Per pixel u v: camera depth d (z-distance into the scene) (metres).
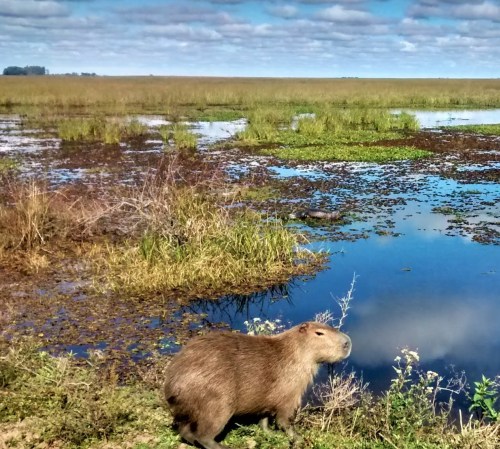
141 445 3.99
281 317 6.73
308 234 9.98
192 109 37.31
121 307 6.84
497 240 9.56
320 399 4.90
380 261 8.61
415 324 6.50
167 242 8.33
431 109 39.56
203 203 9.98
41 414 4.31
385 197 12.73
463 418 4.68
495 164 16.89
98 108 36.09
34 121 28.39
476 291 7.48
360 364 5.57
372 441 4.12
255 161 17.28
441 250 9.09
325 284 7.75
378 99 43.69
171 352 5.70
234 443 4.11
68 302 6.94
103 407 4.32
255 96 44.91
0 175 14.52
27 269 8.03
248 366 3.98
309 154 18.38
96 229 9.84
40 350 5.67
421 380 4.80
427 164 16.94
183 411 3.87
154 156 17.89
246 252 8.34
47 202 10.03
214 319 6.63
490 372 5.45
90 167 15.93
